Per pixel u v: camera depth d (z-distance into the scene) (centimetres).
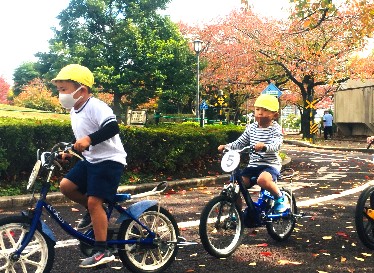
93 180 373
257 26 3184
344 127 3669
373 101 3206
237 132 1330
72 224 604
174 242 416
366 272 420
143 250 405
